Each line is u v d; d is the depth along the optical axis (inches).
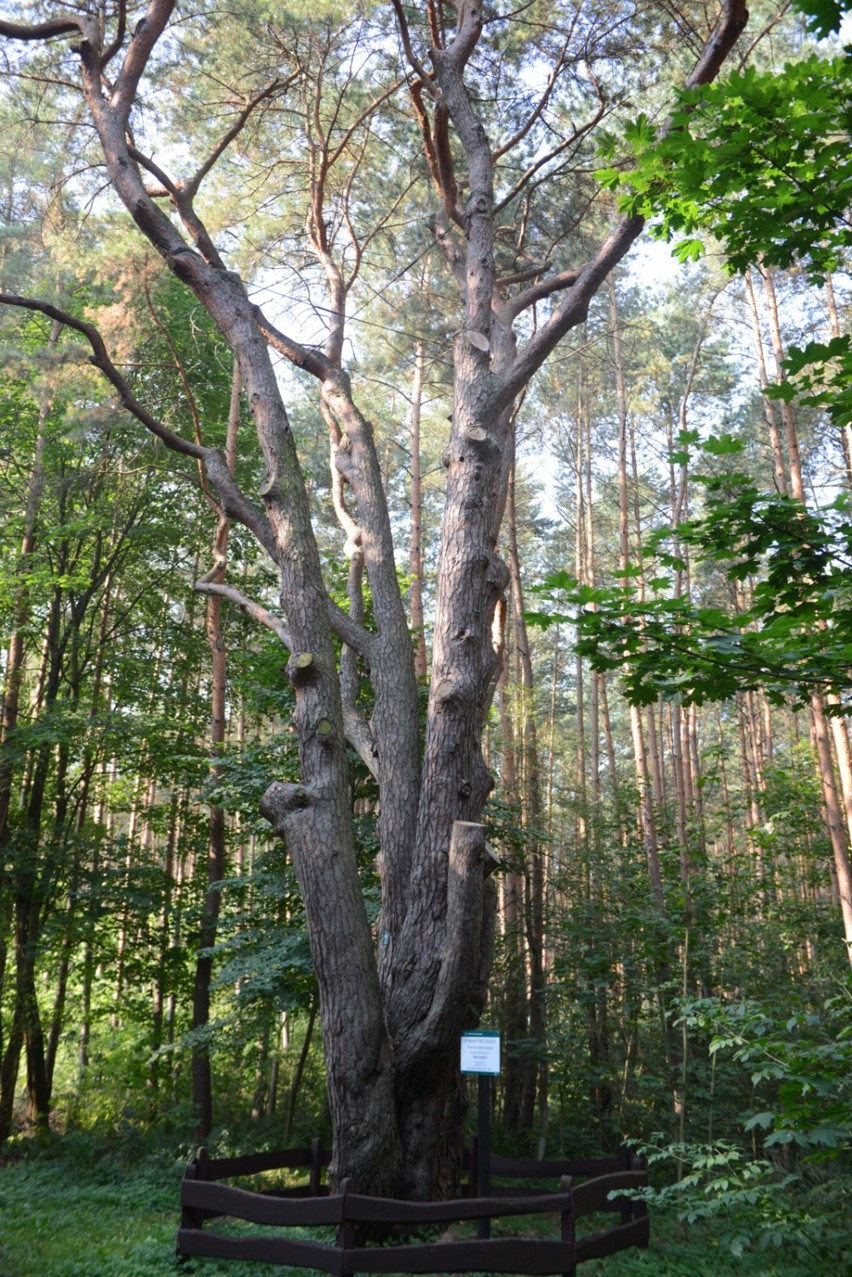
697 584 1146.7
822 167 189.5
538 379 970.1
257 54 472.7
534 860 604.4
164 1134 576.4
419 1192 304.8
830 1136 189.8
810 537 214.1
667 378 1035.3
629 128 209.8
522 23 441.1
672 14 419.2
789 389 210.7
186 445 395.9
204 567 834.2
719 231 209.3
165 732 673.6
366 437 434.3
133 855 665.0
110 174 380.2
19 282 618.2
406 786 364.8
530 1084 568.1
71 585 652.7
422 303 661.3
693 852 545.6
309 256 559.2
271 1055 680.4
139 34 384.8
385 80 501.4
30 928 640.4
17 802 741.3
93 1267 265.6
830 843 673.0
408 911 333.4
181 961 649.6
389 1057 302.0
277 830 316.8
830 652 209.3
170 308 712.4
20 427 711.7
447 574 364.2
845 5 175.2
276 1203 257.9
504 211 569.9
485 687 358.3
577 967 527.2
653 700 235.5
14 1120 661.3
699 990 457.4
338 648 600.4
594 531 1264.8
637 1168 302.2
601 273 383.2
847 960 516.1
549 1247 241.9
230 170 541.0
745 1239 236.5
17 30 387.5
